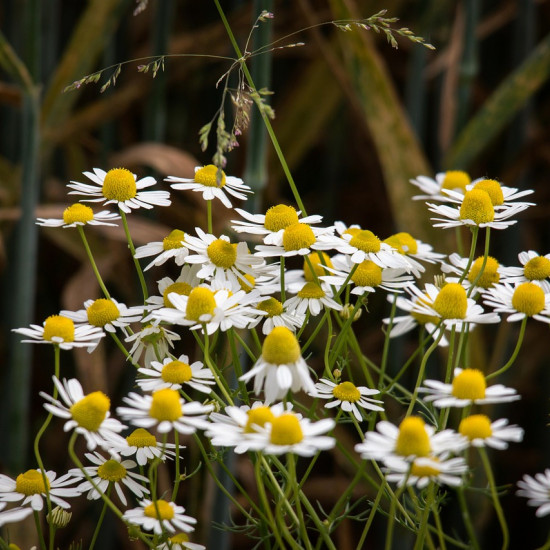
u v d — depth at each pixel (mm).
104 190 815
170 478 1007
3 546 790
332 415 845
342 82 987
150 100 1054
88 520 1071
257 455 779
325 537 781
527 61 965
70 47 1019
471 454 957
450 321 796
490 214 809
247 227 810
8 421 957
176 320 786
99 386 938
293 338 774
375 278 814
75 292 968
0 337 1074
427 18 1106
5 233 1057
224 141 776
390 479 760
